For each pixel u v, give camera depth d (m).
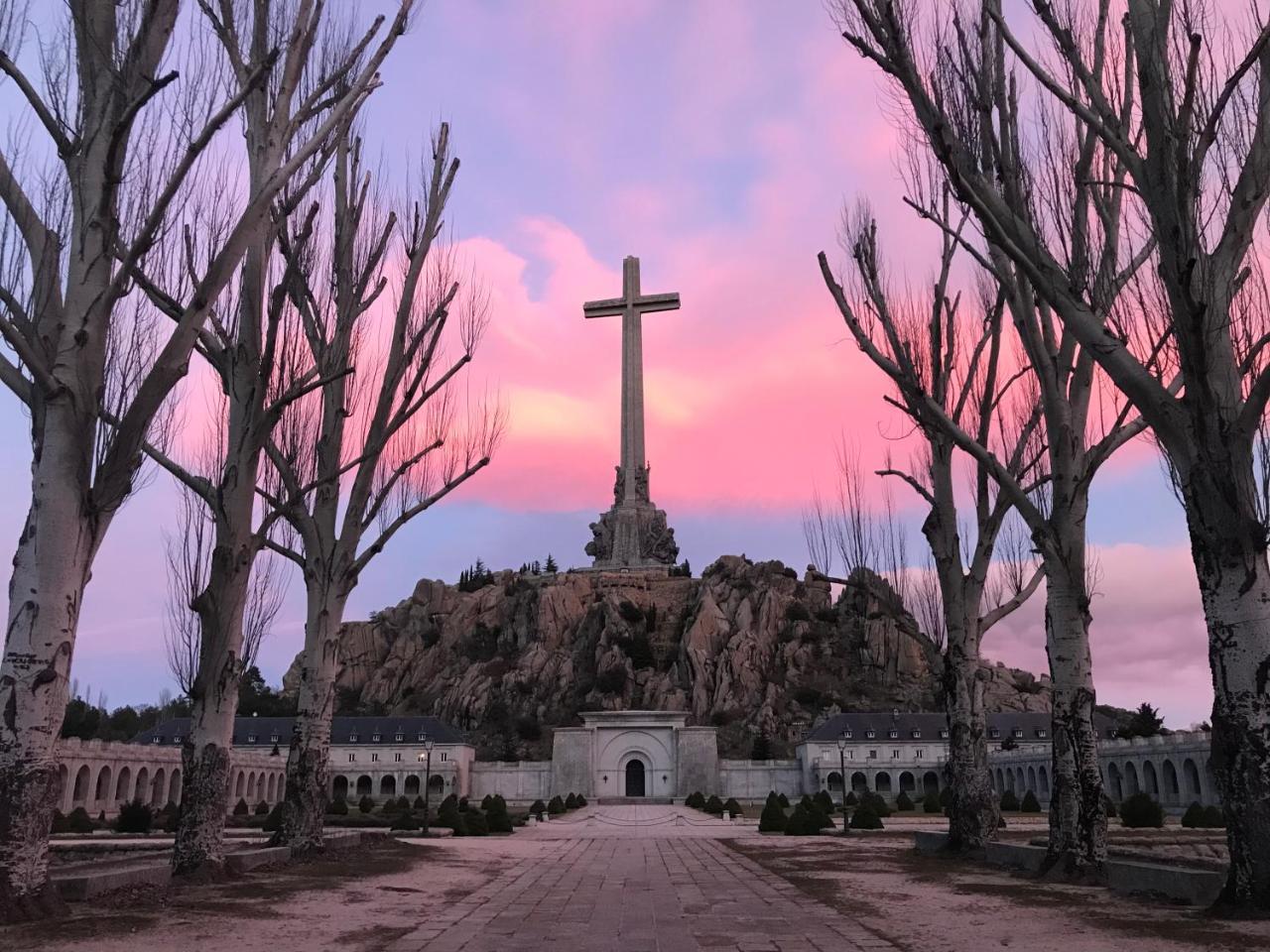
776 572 156.12
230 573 20.36
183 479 20.81
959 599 27.58
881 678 133.50
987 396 26.56
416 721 109.56
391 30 19.67
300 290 26.11
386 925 14.93
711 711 130.50
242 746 106.81
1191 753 63.03
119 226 17.16
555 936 14.09
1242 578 14.42
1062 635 20.98
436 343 27.44
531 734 129.12
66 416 14.77
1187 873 16.25
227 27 21.27
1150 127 15.33
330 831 30.66
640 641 142.25
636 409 159.00
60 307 15.66
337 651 26.89
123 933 12.95
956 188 16.98
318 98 20.66
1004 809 65.50
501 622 157.12
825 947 12.92
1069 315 16.70
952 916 15.47
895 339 23.25
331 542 26.77
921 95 17.19
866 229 26.56
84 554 14.94
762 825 48.00
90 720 102.06
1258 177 15.08
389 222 27.67
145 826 45.00
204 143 15.30
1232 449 14.71
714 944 13.30
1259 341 16.62
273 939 13.09
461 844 37.00
